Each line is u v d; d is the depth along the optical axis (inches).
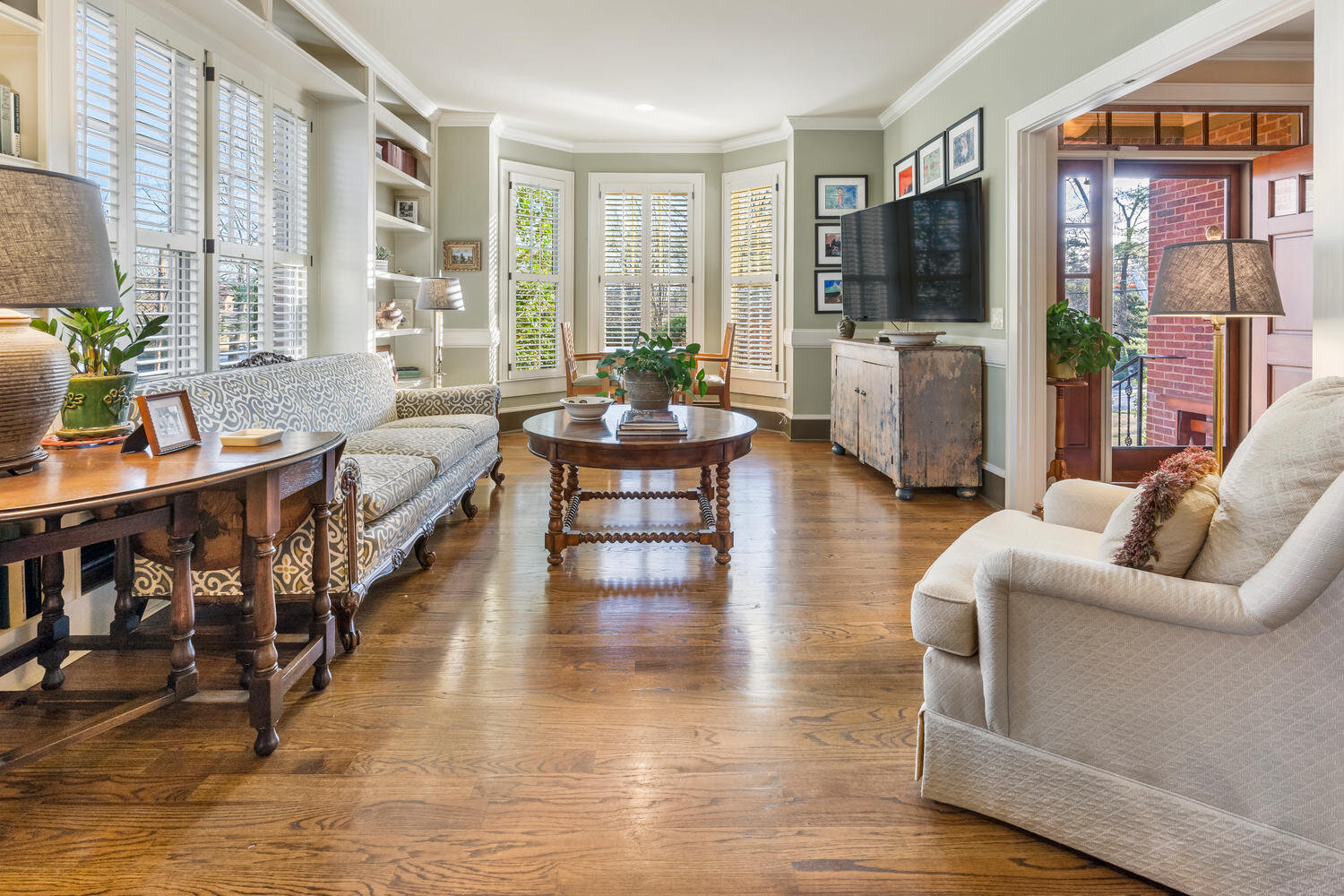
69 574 93.0
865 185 256.2
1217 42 105.1
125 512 72.0
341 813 63.3
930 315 195.6
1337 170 83.7
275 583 88.8
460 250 252.2
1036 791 59.9
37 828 61.1
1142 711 55.0
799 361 262.8
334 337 195.8
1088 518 86.4
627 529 152.9
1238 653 51.0
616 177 282.5
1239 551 52.4
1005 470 168.6
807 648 97.3
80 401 80.4
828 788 67.3
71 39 96.4
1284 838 49.6
